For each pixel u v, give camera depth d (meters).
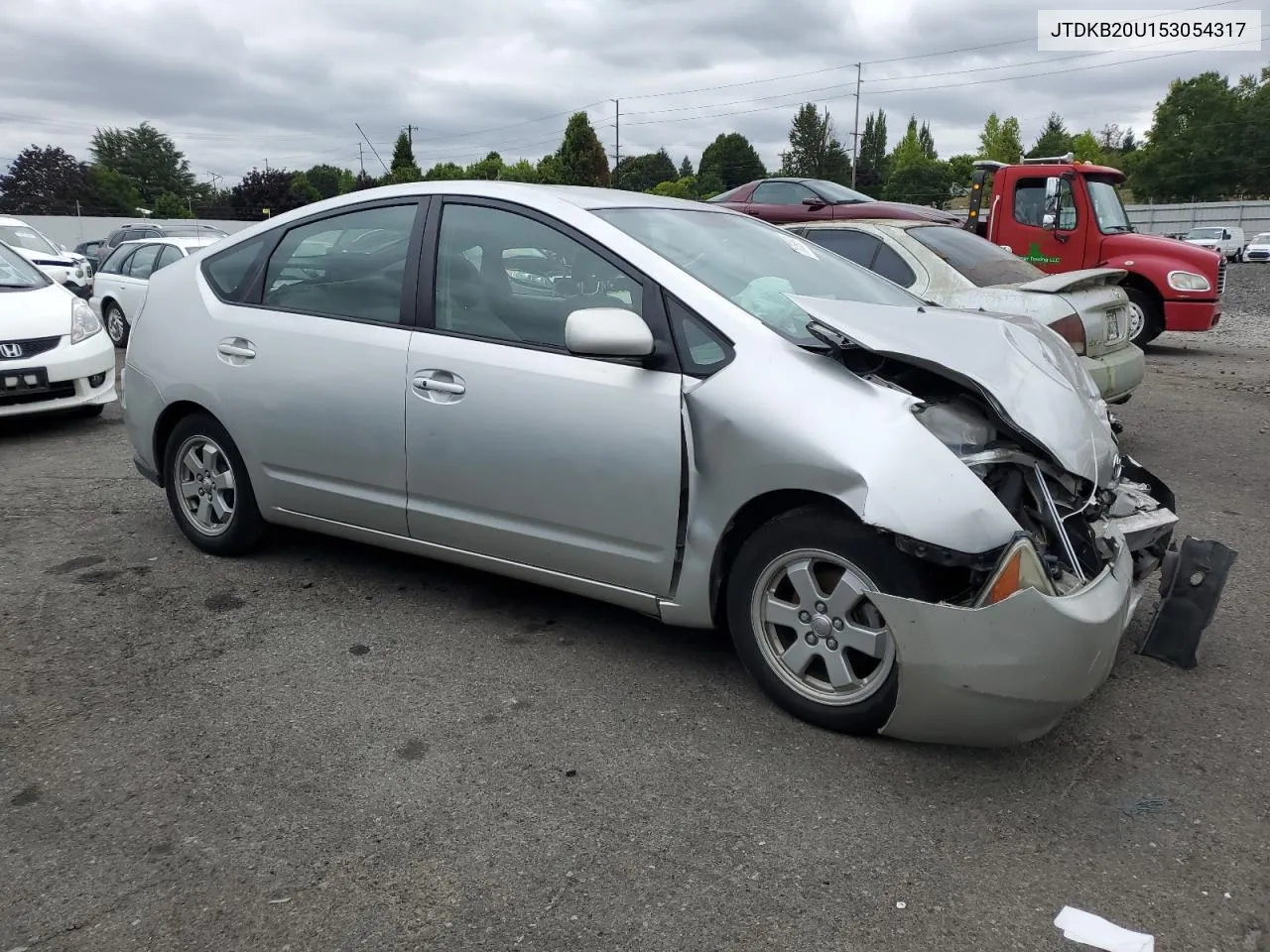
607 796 2.79
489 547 3.71
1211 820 2.70
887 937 2.26
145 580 4.42
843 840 2.61
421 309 3.81
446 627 3.93
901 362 3.02
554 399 3.40
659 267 3.35
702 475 3.13
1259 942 2.24
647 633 3.87
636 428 3.24
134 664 3.61
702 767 2.94
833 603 3.00
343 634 3.87
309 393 4.04
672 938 2.25
